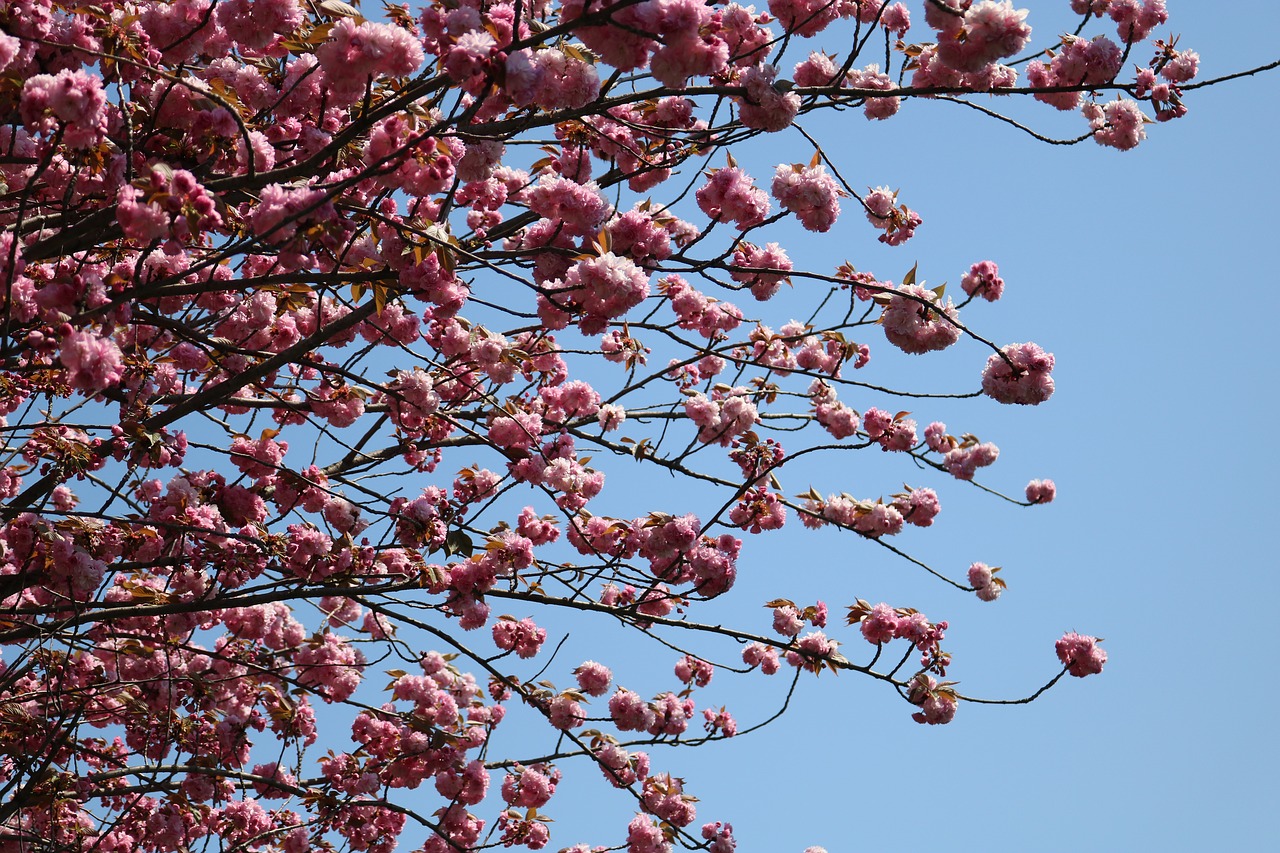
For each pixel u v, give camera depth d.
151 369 5.66
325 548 6.08
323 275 4.62
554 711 6.77
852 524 6.93
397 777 7.02
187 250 5.78
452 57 4.04
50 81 3.99
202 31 4.91
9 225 5.01
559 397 6.90
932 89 5.20
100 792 6.24
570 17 4.20
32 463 6.31
